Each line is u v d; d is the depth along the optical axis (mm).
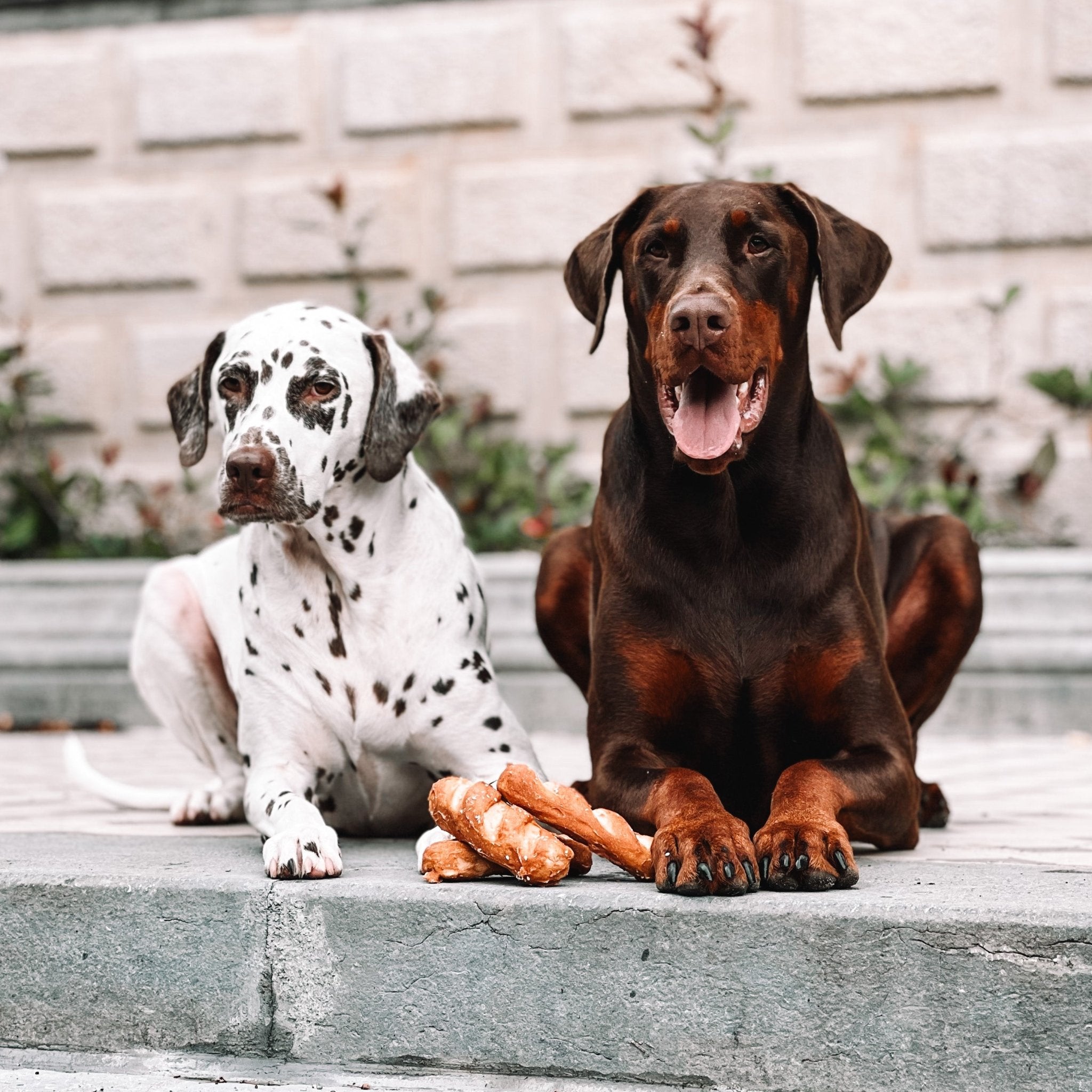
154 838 3572
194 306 10250
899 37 9117
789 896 2682
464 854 2896
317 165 10086
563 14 9680
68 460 10297
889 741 3396
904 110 9195
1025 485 8531
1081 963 2461
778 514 3434
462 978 2740
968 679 7277
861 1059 2561
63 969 2914
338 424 3393
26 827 3885
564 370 9586
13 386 9852
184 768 5773
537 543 8258
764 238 3473
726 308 3232
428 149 9906
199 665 4012
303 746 3498
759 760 3535
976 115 9109
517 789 2939
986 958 2504
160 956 2875
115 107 10359
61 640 8234
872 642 3477
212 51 10141
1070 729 7188
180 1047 2869
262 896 2830
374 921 2777
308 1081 2750
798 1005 2586
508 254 9703
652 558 3500
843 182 9211
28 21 10492
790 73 9328
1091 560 7297
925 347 9023
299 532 3475
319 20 10094
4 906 2936
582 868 3012
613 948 2668
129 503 9836
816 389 9086
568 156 9695
